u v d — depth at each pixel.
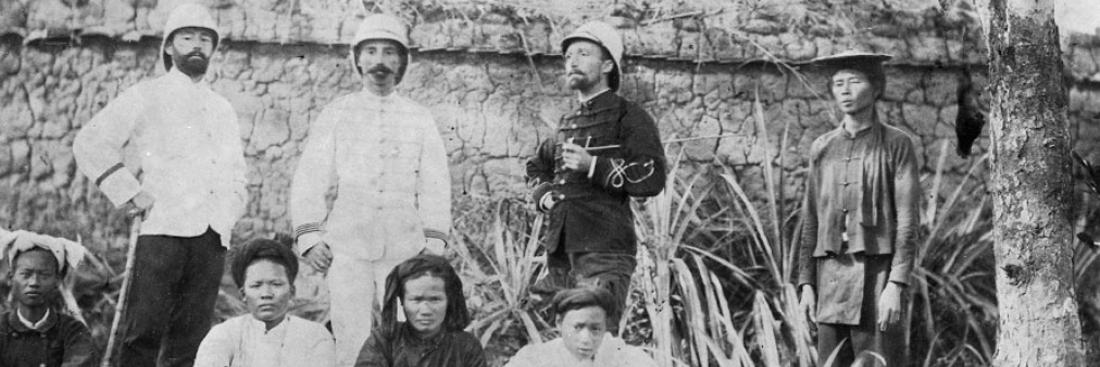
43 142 7.27
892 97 7.80
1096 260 8.03
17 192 7.22
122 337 6.92
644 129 7.02
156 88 7.05
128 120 6.98
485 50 7.52
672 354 7.28
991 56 7.24
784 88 7.73
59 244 6.98
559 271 7.06
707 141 7.65
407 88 7.45
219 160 7.05
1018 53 7.14
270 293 6.73
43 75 7.32
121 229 7.21
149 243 6.86
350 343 6.83
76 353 6.82
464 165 7.41
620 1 7.74
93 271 7.13
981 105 7.85
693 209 7.52
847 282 7.39
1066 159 7.16
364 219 6.94
